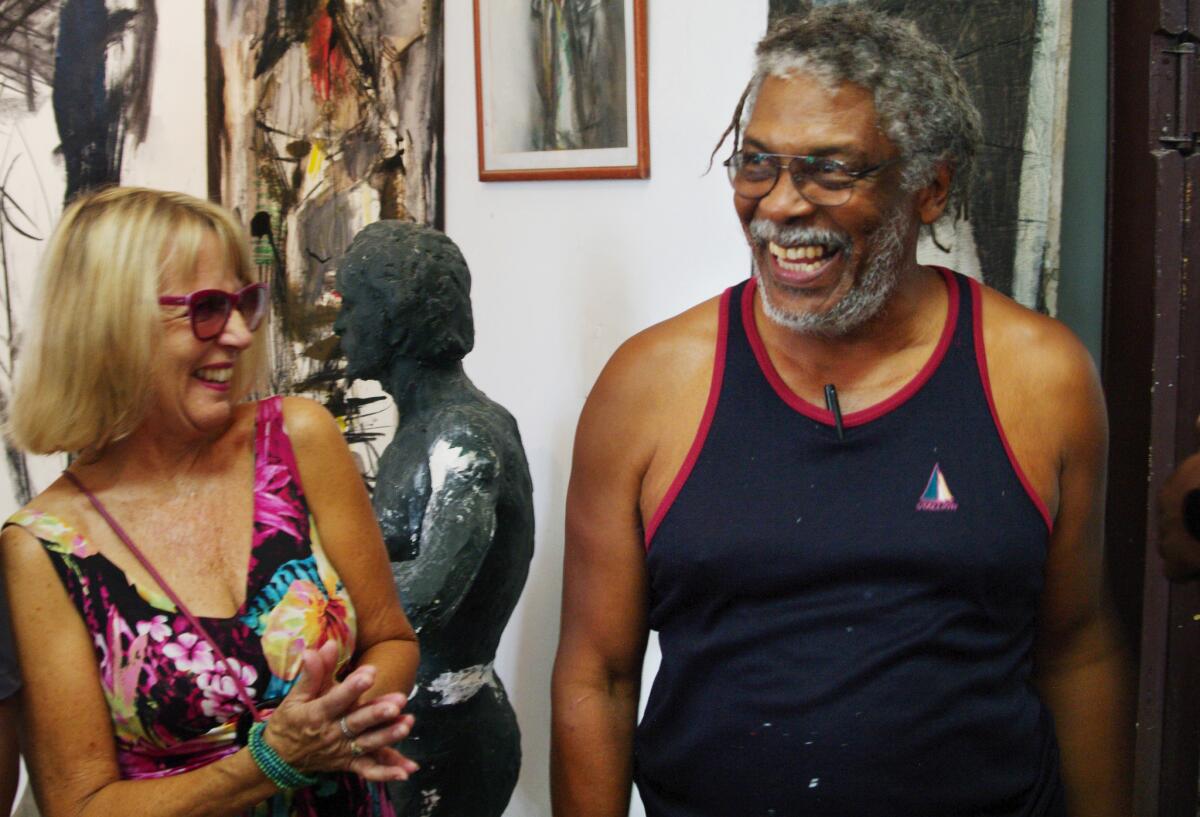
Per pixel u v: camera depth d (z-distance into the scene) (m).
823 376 1.50
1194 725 1.85
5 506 2.78
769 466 1.49
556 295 2.72
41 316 1.36
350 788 1.46
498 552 2.02
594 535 1.63
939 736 1.42
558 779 1.69
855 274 1.44
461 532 1.91
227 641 1.36
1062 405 1.50
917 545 1.43
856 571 1.45
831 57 1.41
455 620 2.01
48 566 1.34
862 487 1.45
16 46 2.66
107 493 1.40
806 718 1.44
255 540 1.43
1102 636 1.66
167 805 1.29
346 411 2.92
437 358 2.03
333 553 1.51
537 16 2.62
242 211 2.88
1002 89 2.09
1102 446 1.55
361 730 1.29
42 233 2.71
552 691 1.71
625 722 1.69
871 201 1.40
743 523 1.47
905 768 1.42
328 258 2.91
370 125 2.88
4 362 2.73
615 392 1.61
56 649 1.32
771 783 1.45
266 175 2.88
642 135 2.49
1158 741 1.86
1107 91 1.97
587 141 2.59
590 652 1.67
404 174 2.89
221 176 2.85
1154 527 1.83
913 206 1.48
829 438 1.47
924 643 1.42
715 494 1.50
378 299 1.98
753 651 1.48
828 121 1.39
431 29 2.82
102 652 1.33
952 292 1.55
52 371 1.36
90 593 1.34
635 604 1.64
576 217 2.66
